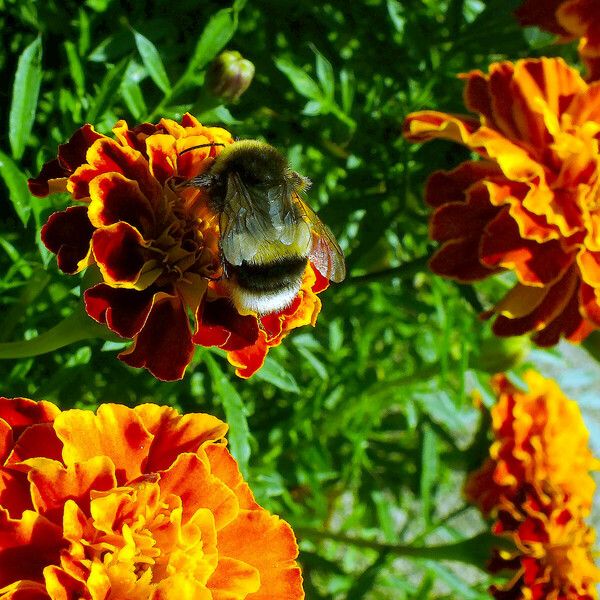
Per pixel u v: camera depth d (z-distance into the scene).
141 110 0.21
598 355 0.22
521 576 0.22
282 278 0.17
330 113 0.23
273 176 0.18
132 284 0.16
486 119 0.20
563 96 0.21
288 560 0.16
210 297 0.17
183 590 0.15
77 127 0.21
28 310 0.21
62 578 0.15
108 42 0.21
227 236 0.17
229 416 0.21
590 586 0.22
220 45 0.21
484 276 0.20
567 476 0.23
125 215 0.17
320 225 0.18
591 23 0.21
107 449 0.16
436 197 0.21
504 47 0.23
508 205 0.20
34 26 0.22
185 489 0.16
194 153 0.17
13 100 0.20
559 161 0.20
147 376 0.23
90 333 0.18
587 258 0.19
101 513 0.15
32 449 0.15
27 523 0.15
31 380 0.22
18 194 0.20
